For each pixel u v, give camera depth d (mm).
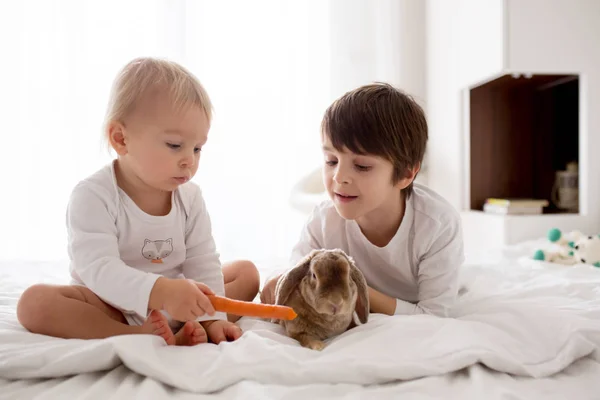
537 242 1941
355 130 925
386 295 1073
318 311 769
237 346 738
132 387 646
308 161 3082
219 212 3049
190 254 1076
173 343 840
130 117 899
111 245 901
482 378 676
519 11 2109
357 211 976
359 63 3100
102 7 2943
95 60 2941
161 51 2980
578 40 2133
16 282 1361
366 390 656
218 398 626
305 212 2432
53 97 2930
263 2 3057
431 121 3008
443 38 2795
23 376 696
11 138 2922
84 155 2953
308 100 3088
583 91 2141
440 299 1032
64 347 719
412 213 1075
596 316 915
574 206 2303
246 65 3051
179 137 900
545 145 2564
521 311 899
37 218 2943
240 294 1104
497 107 2621
